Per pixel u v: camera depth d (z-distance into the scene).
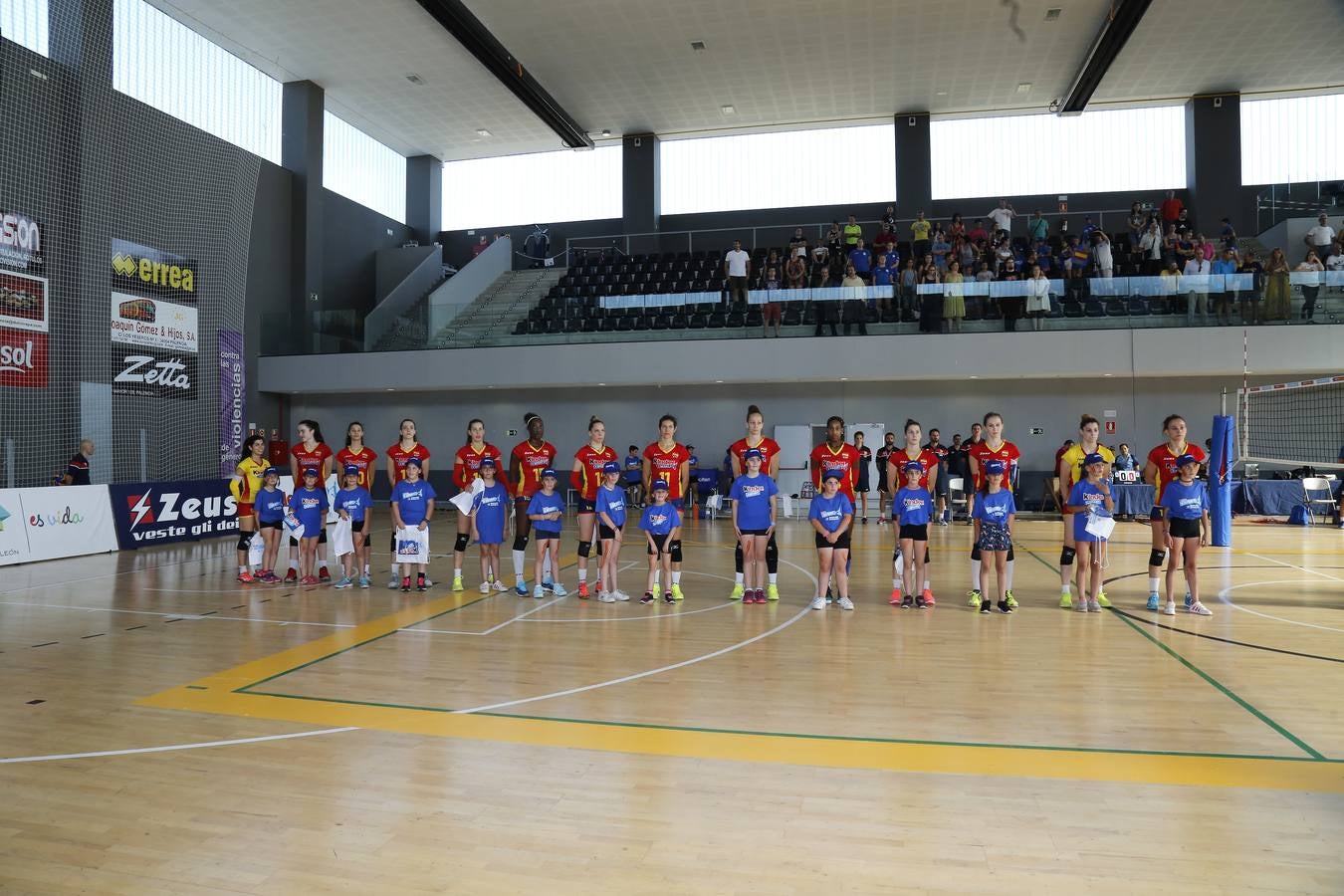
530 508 8.12
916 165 21.59
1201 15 16.95
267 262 19.52
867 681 5.08
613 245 23.56
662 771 3.64
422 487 8.52
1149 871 2.73
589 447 8.15
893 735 4.09
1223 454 11.99
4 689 4.97
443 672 5.34
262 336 19.44
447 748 3.94
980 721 4.30
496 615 7.24
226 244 17.95
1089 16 16.97
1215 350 15.69
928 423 18.55
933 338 16.61
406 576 9.22
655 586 7.91
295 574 9.33
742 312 17.44
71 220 14.52
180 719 4.38
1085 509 7.27
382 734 4.14
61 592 8.47
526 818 3.16
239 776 3.60
